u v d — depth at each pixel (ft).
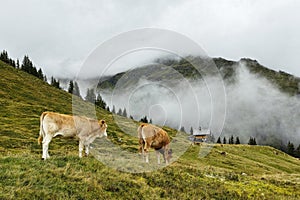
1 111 170.40
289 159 286.25
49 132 36.27
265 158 254.68
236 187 43.47
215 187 40.24
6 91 238.27
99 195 28.12
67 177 29.78
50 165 32.24
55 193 26.27
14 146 92.32
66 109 230.68
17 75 307.17
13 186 25.71
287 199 42.70
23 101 222.07
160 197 32.24
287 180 64.85
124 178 33.32
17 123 146.61
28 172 29.04
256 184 49.24
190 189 36.78
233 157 191.72
